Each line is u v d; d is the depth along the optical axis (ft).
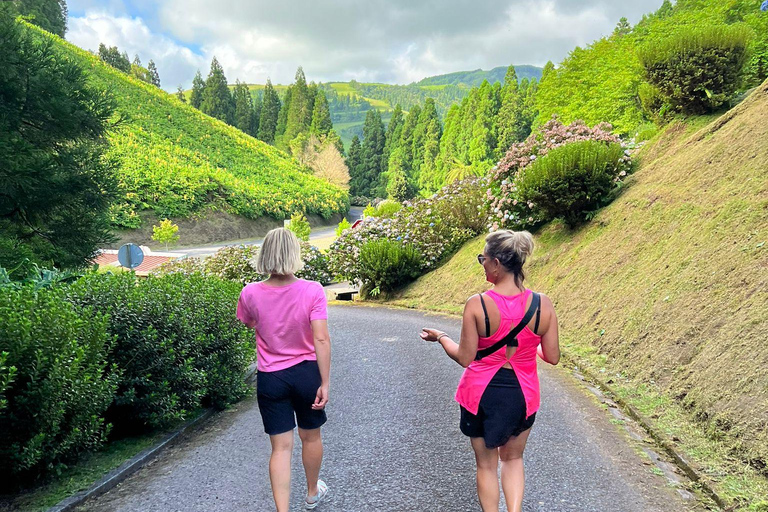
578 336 25.46
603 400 17.72
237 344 21.47
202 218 177.58
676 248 24.11
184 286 20.88
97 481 13.06
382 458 13.93
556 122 49.19
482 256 9.61
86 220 35.12
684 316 18.86
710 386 14.73
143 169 175.22
